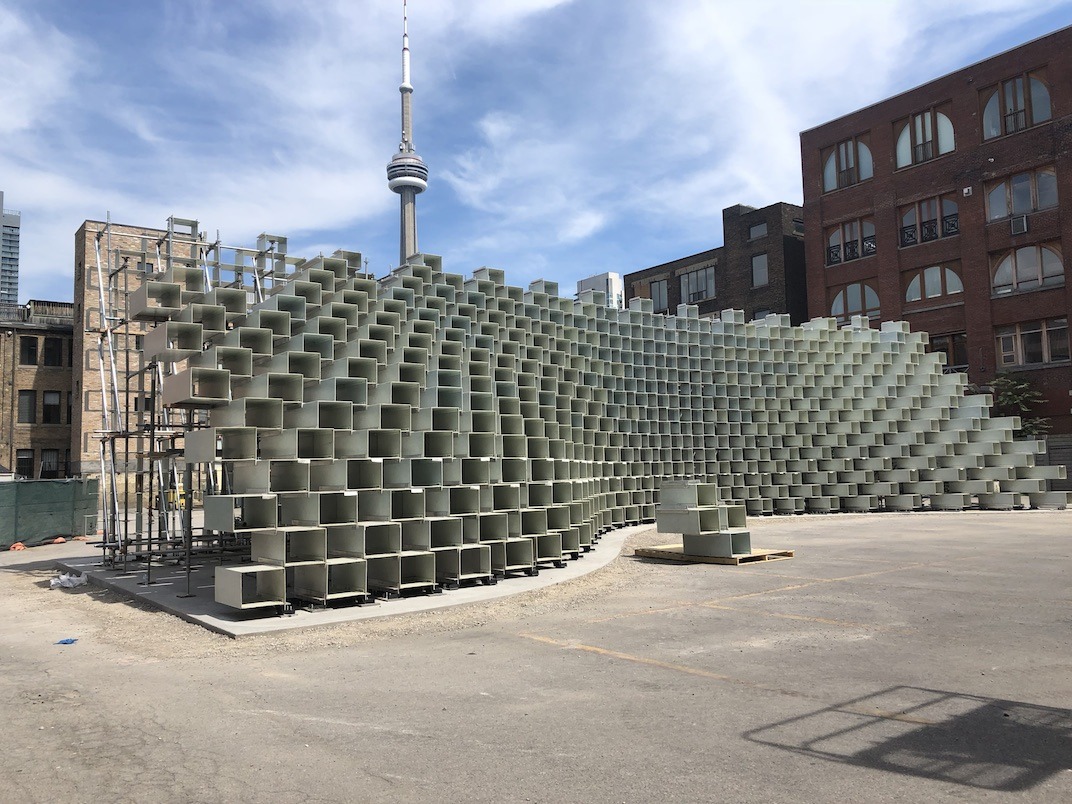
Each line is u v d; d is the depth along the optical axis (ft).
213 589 39.81
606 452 69.77
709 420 81.92
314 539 34.17
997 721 17.88
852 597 34.81
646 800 14.02
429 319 48.03
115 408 50.03
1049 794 13.89
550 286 64.69
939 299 122.42
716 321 85.61
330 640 28.68
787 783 14.64
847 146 135.54
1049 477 85.61
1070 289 107.76
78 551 66.49
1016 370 112.78
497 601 36.14
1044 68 111.34
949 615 30.17
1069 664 22.74
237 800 14.34
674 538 62.39
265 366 37.27
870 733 17.26
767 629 28.68
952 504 87.30
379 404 37.42
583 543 54.08
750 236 156.25
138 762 16.38
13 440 143.95
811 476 88.07
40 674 24.52
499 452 43.65
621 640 27.55
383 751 16.79
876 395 92.79
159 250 52.21
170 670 24.61
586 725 18.29
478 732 17.94
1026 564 43.75
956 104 120.26
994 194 116.57
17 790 14.96
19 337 146.92
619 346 73.82
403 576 39.01
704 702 19.89
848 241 135.54
